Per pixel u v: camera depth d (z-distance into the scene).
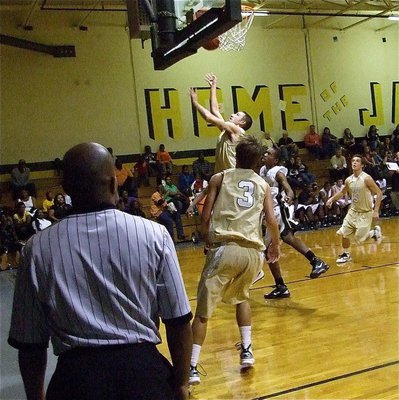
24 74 14.40
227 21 3.68
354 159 7.16
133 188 13.52
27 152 14.37
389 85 18.27
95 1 14.54
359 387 3.12
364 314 4.67
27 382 1.56
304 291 5.76
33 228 11.30
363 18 17.84
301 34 17.17
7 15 14.21
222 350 4.03
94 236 1.50
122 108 15.27
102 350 1.44
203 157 15.07
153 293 1.53
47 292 1.48
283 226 5.60
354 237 7.20
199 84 16.02
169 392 1.50
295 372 3.44
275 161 5.58
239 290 3.55
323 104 17.44
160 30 4.60
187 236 13.06
